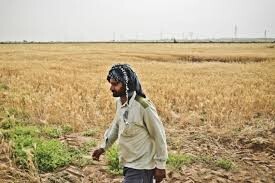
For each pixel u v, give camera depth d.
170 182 6.21
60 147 7.25
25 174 5.96
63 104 11.59
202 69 32.09
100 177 6.22
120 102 3.81
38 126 9.58
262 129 9.95
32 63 34.34
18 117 10.59
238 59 49.44
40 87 17.08
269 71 30.78
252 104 12.90
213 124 10.52
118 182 6.04
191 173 6.59
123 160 3.90
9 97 13.59
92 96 14.59
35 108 11.09
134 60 43.03
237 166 7.16
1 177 5.85
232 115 11.16
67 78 21.16
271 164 7.42
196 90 16.30
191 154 7.66
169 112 11.31
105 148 4.20
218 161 7.21
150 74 25.81
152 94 14.79
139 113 3.63
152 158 3.79
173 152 7.83
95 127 9.62
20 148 7.10
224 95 15.62
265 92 17.20
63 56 47.69
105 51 64.81
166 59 48.47
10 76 22.33
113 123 4.14
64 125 9.42
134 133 3.70
